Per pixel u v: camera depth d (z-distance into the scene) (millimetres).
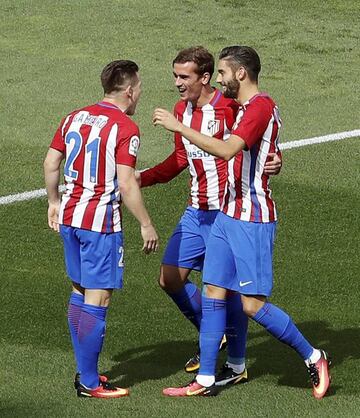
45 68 52375
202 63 24594
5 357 25078
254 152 22547
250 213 22750
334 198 36812
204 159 24703
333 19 60031
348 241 33375
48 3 61594
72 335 23391
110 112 22875
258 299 23031
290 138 43844
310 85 50844
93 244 22734
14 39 56438
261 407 22531
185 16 59812
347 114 47156
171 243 25359
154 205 36250
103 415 21984
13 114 46062
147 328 27141
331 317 28000
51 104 47500
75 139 22781
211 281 23297
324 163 40656
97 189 22688
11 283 29844
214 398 23109
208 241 23516
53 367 24578
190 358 25484
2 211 35531
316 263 31625
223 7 61312
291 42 56344
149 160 41125
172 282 25328
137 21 59000
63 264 31453
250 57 22734
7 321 27250
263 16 60031
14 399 22781
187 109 25219
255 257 22812
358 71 52844
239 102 23047
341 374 24453
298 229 34188
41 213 35438
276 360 25516
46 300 28672
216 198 24844
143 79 50938
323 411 22281
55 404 22547
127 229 34312
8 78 50844
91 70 52281
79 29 57844
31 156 41062
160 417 21922
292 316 28031
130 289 29609
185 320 27656
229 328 23906
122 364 25109
